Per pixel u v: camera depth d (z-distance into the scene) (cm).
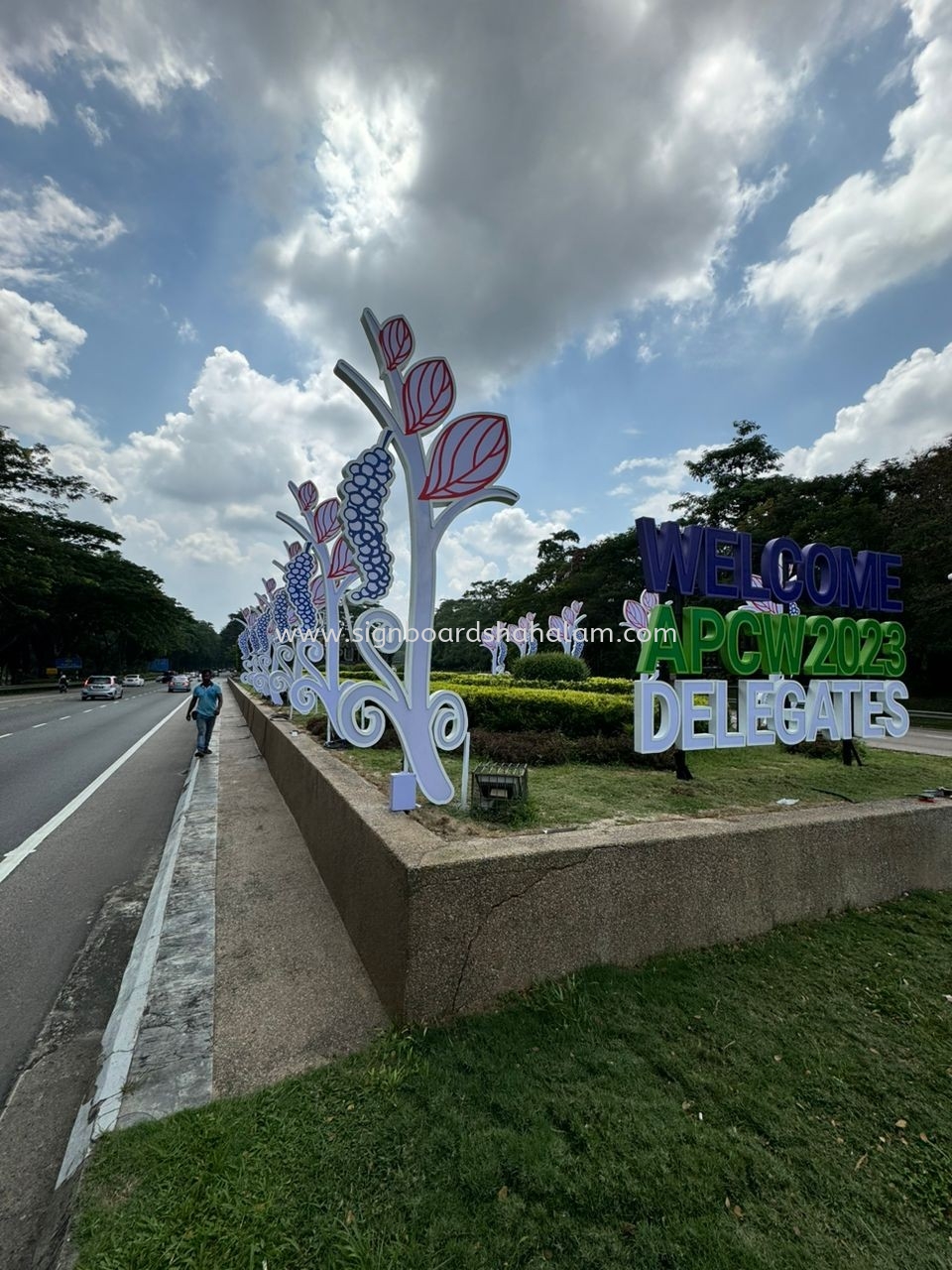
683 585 450
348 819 332
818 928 318
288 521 908
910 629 1998
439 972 225
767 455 2767
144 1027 235
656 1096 191
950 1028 238
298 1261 137
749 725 457
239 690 2261
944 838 394
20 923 369
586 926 258
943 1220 157
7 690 3031
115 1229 146
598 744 572
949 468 1703
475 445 359
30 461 2606
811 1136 180
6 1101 216
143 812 640
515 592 3778
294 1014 243
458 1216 148
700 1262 140
